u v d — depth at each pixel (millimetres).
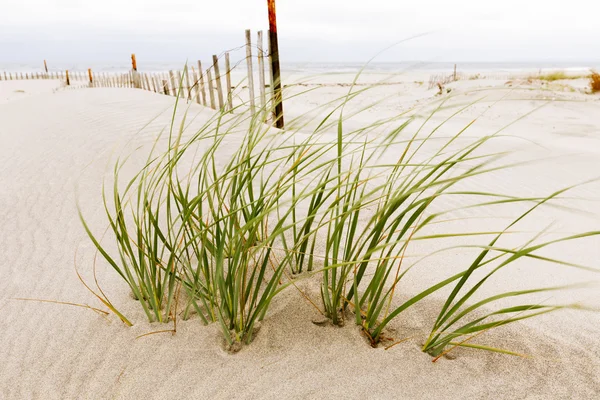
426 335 1546
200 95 9875
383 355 1445
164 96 9609
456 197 3463
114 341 1587
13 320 1774
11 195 3334
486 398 1267
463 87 16203
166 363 1459
